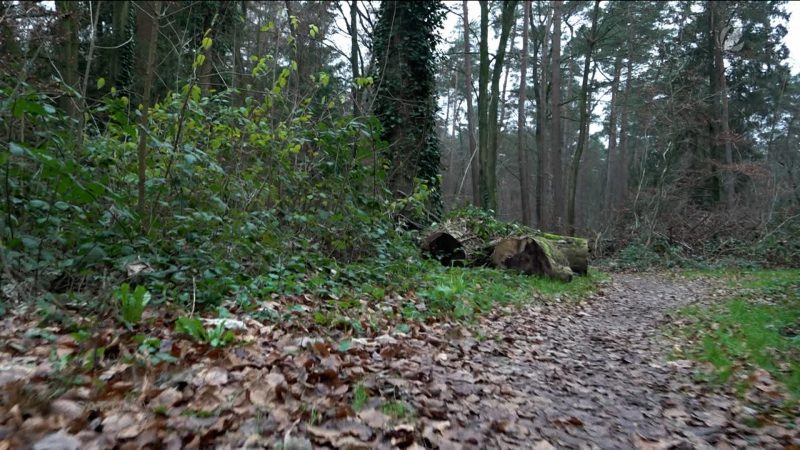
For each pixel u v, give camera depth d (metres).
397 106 11.94
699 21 27.22
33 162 4.89
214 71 11.05
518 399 3.82
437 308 6.50
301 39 15.12
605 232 22.27
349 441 2.71
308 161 7.89
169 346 3.58
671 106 22.56
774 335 5.96
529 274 11.07
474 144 25.17
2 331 3.56
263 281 5.62
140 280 4.82
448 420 3.22
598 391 4.24
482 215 12.84
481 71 21.28
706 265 17.66
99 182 4.93
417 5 12.17
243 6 18.08
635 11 27.86
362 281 7.07
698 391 4.31
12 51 6.24
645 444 3.17
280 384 3.21
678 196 22.23
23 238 4.28
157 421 2.60
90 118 5.86
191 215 5.61
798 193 22.75
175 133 6.12
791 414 3.72
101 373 3.07
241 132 6.88
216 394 3.01
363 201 8.04
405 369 4.06
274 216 6.88
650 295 11.23
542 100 27.78
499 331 6.11
